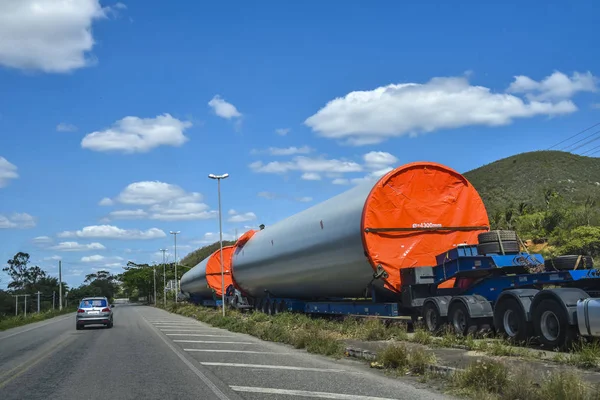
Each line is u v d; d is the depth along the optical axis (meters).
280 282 25.44
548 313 10.80
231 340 19.03
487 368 8.48
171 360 13.58
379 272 15.85
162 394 9.08
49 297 112.62
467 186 16.95
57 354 15.98
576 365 9.12
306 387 9.31
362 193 17.23
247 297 34.91
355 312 18.97
